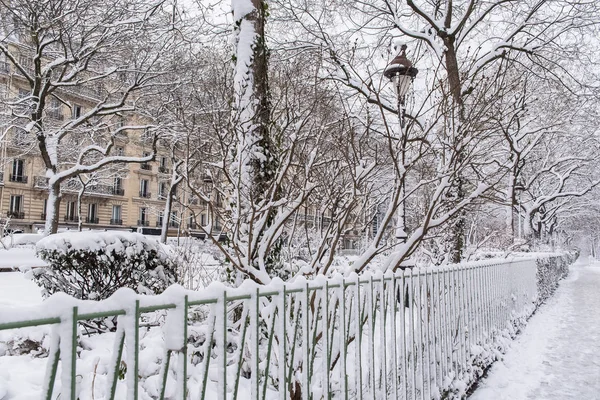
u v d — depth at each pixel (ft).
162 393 5.44
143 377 11.70
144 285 18.90
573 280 77.56
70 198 131.64
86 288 18.60
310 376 8.53
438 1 39.22
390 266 12.94
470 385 16.60
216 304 6.23
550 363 20.90
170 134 51.16
